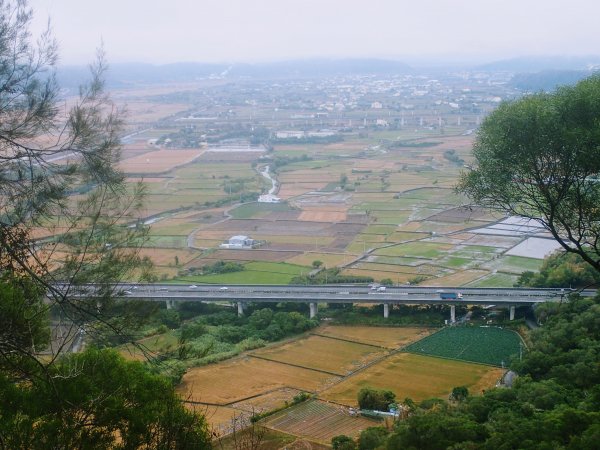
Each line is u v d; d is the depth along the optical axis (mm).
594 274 115000
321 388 84250
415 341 102438
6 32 26234
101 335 30844
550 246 164625
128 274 33281
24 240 27484
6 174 26875
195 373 88562
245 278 140750
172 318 110000
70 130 28266
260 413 74875
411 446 55594
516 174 41438
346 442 63500
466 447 51781
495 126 40875
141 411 36406
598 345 77562
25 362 30656
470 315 115375
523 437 52250
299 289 123812
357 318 113688
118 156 30000
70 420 32562
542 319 102938
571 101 38312
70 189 29203
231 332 105000
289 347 100938
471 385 83625
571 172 38812
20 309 27875
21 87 26703
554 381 70312
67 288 29344
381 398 76500
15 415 31453
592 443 47188
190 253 163375
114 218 32812
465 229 185250
